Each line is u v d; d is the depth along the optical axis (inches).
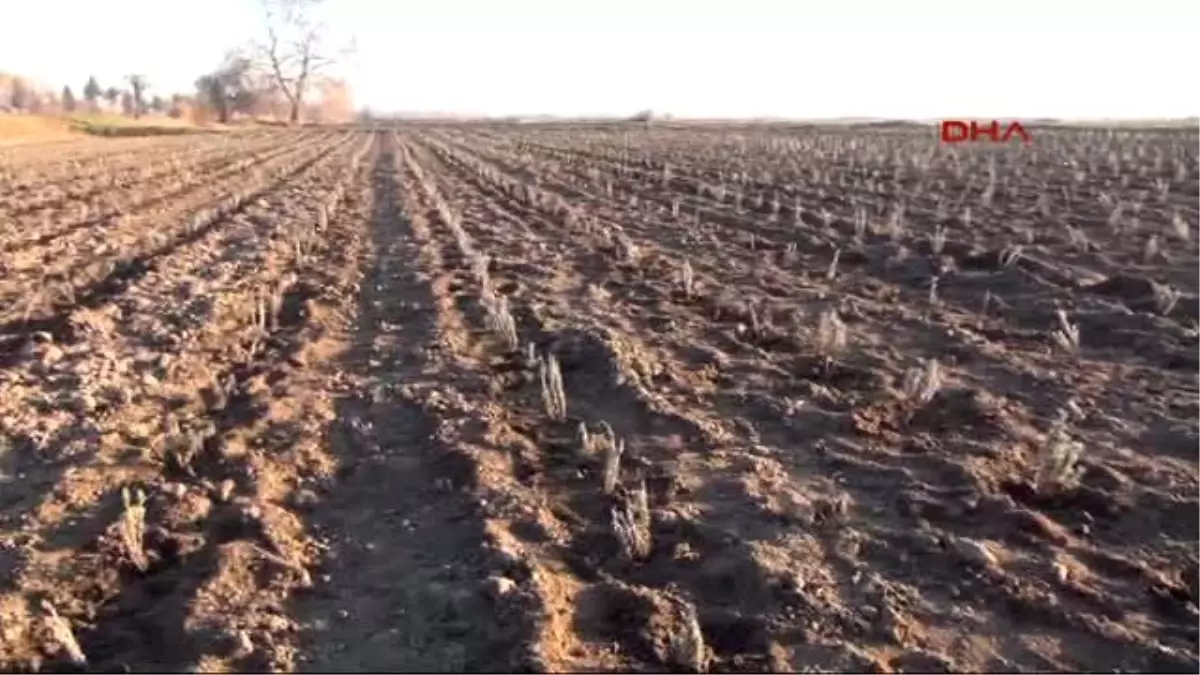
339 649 173.5
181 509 223.9
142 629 181.5
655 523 216.2
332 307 437.1
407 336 380.8
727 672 165.9
